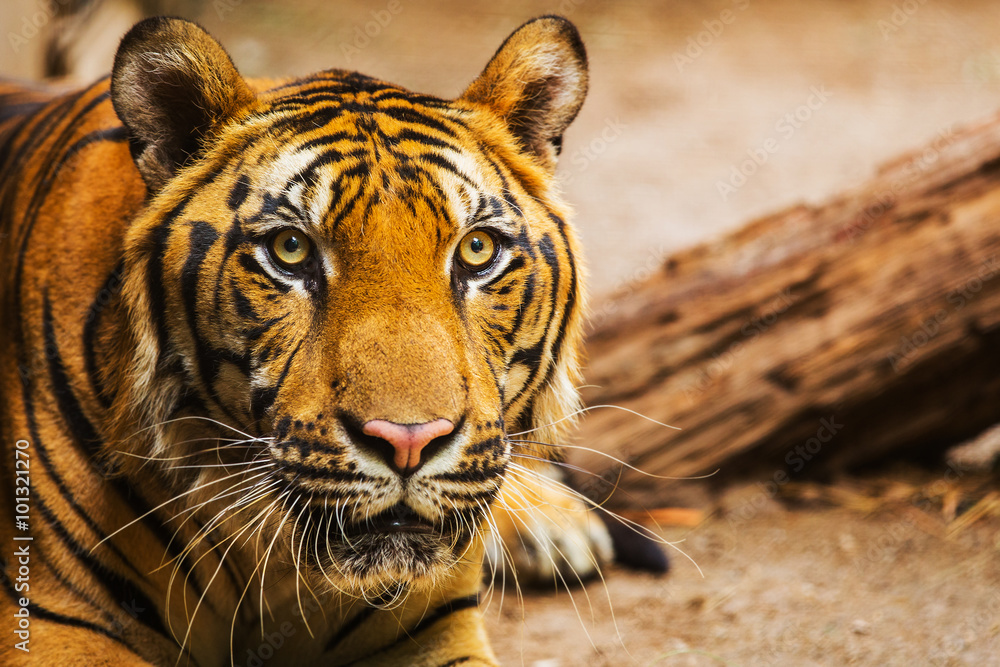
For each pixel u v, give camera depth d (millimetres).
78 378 4508
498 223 4383
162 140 4391
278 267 4176
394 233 4129
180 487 4516
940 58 24109
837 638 6395
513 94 4848
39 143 5301
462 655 4996
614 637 6684
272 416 4180
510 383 4586
